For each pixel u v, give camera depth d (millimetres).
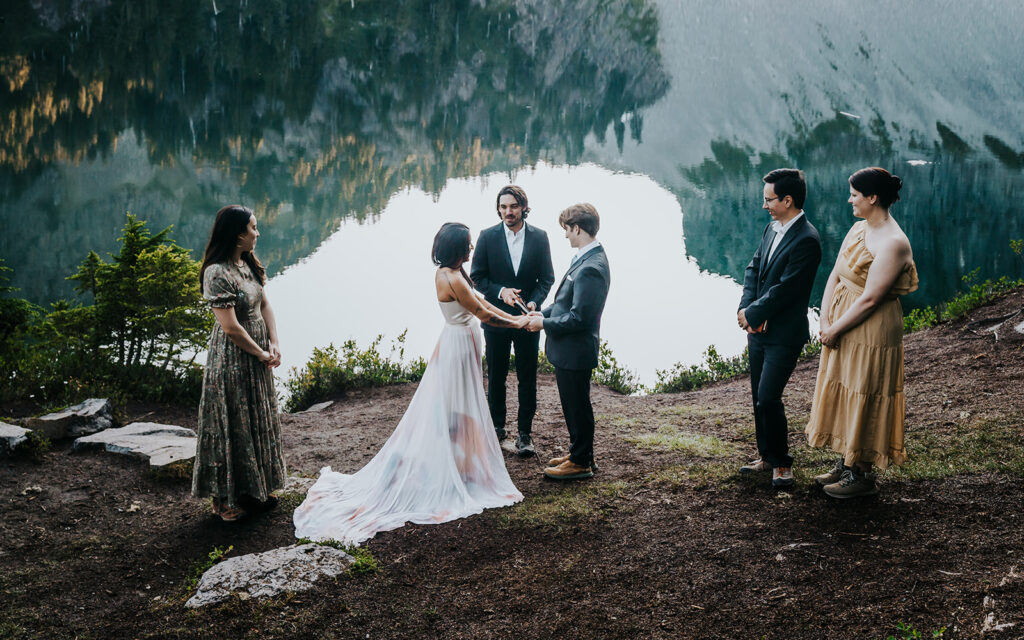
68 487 4910
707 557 3686
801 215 4199
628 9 165750
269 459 4387
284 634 3260
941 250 26828
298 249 40219
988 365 6324
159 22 92938
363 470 4922
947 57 113812
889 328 3850
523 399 5574
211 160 60188
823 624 3078
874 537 3674
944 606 3061
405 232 44281
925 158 51812
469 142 80000
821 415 4148
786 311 4195
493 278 5621
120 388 7918
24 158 52062
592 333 4703
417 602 3492
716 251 33625
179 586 3715
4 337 8828
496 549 3951
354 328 21406
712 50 146750
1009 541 3443
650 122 93062
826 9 166625
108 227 42375
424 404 4637
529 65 119562
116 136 60562
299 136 73062
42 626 3330
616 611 3324
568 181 60375
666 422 6305
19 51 75750
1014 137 59500
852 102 90250
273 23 101938
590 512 4301
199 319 8828
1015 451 4379
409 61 107250
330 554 3863
